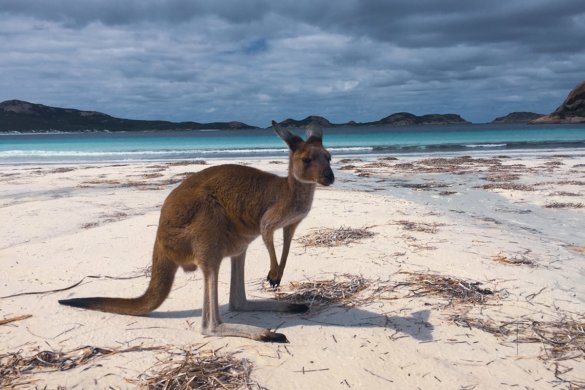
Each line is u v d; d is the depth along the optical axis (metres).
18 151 18.14
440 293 2.64
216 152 16.59
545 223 4.96
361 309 2.48
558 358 2.02
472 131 37.28
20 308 2.49
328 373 1.90
